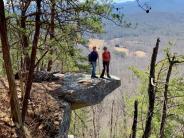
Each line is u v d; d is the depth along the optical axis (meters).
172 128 21.19
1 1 11.33
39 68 21.84
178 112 19.95
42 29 15.13
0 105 13.91
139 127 22.06
